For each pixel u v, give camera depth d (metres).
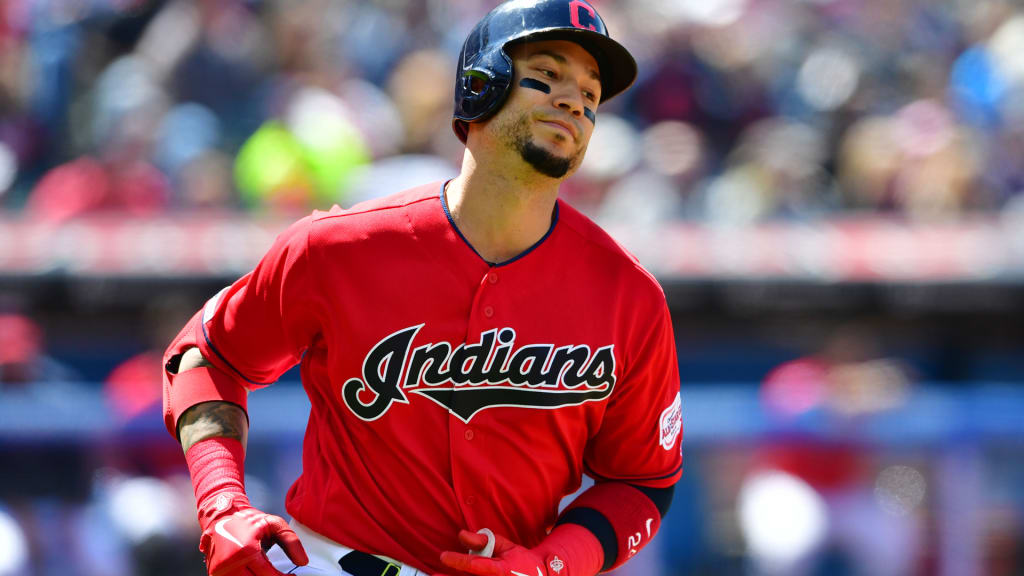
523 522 8.73
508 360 8.28
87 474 19.22
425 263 8.30
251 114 29.78
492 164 8.23
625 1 36.06
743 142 31.91
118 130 27.42
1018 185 30.30
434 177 28.39
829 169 31.03
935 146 29.42
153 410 19.58
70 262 23.12
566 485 8.96
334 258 8.33
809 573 20.20
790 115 32.91
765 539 20.11
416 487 8.44
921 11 36.81
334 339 8.35
